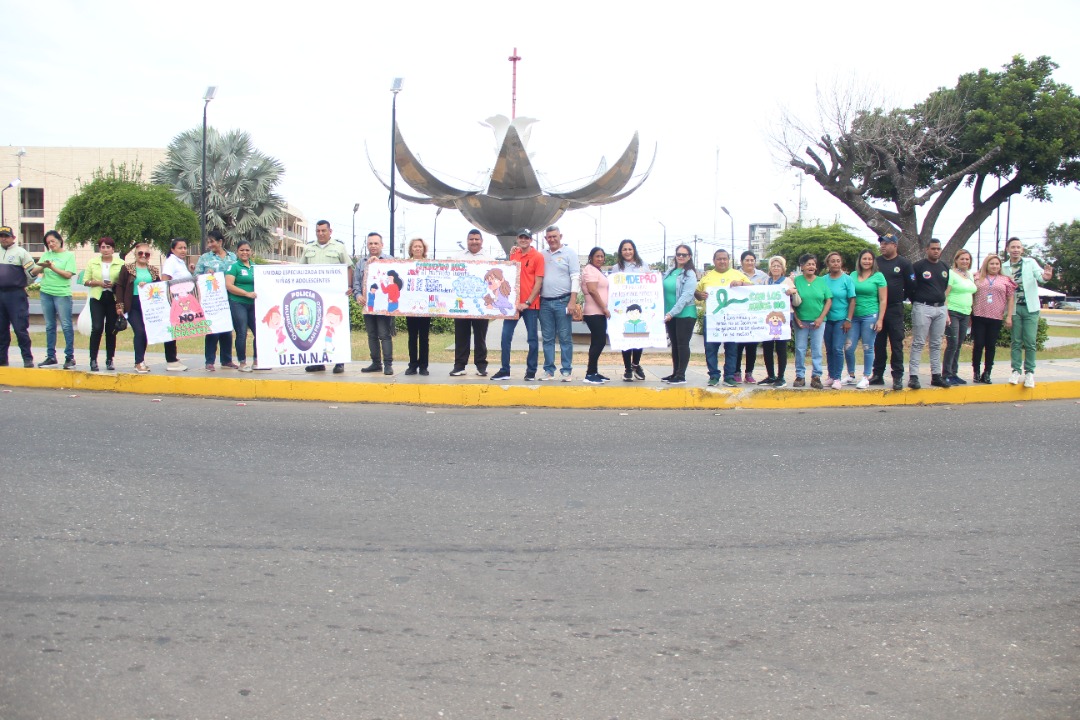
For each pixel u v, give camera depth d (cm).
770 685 335
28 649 351
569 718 308
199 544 484
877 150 2350
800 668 350
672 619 397
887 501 596
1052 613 407
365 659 351
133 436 761
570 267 1095
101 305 1114
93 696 316
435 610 403
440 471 665
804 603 417
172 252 1122
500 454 732
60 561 450
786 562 473
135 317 1102
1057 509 579
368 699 319
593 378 1111
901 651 366
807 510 573
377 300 1126
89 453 688
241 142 4328
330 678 334
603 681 337
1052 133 2320
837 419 937
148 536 495
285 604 405
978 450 767
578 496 601
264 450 723
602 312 1101
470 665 348
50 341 1148
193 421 848
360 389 1021
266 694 321
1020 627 391
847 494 614
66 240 4119
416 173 2511
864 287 1068
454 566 461
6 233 1110
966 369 1352
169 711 307
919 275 1051
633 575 452
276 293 1116
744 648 368
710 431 858
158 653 352
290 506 562
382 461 694
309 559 466
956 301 1129
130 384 1061
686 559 477
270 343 1114
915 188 2478
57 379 1071
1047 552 492
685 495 608
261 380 1034
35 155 6259
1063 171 2469
